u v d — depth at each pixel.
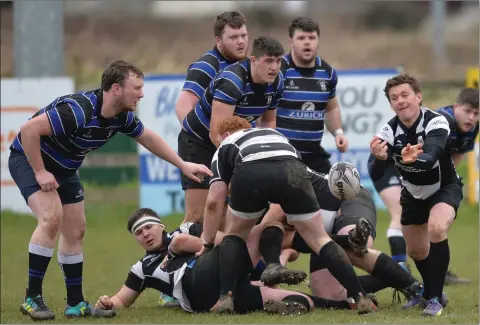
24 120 47.41
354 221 23.84
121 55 87.44
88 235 44.59
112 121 21.97
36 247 21.88
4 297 28.59
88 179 56.22
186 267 22.66
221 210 22.05
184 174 24.06
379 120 46.78
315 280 23.55
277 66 24.39
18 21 49.47
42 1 49.12
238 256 21.72
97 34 93.06
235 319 20.69
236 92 24.52
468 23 102.00
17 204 48.22
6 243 42.66
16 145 22.58
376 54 89.88
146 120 47.62
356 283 21.33
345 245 22.64
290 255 23.67
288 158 21.42
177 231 23.94
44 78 47.31
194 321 20.59
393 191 29.86
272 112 26.25
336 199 24.09
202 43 90.75
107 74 21.42
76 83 73.25
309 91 29.09
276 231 22.31
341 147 30.31
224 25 27.38
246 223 21.81
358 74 46.78
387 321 20.19
